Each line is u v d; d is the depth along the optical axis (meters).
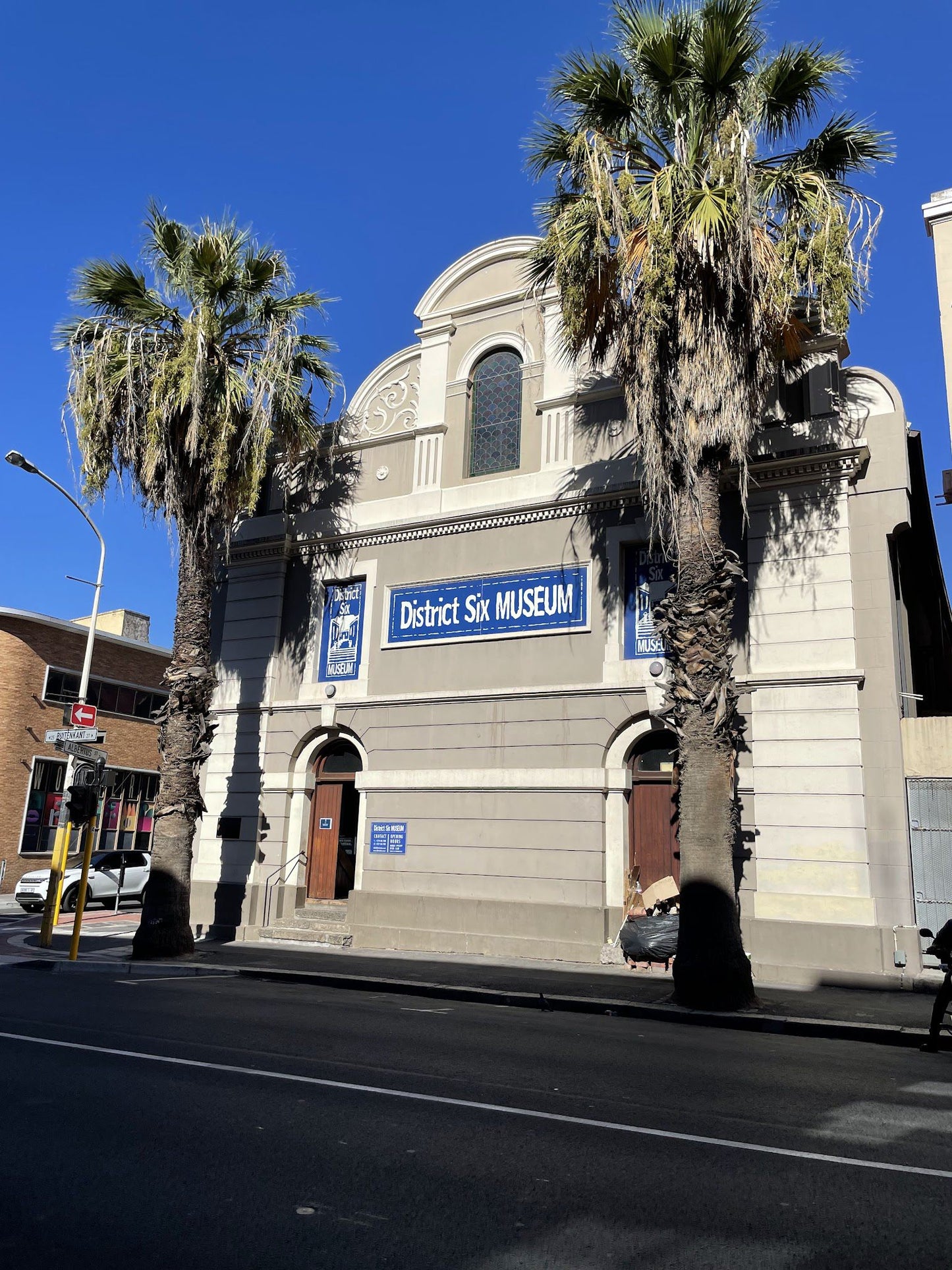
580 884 14.90
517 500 16.83
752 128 11.77
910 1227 4.00
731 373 11.48
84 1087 5.99
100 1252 3.62
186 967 13.51
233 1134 5.08
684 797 11.37
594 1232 3.89
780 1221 4.04
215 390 15.49
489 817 15.98
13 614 30.30
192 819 15.17
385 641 17.88
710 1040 8.94
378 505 18.56
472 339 18.31
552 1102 5.93
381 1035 8.29
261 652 19.22
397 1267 3.52
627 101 12.39
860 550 13.77
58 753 31.56
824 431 14.09
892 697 13.09
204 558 15.78
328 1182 4.39
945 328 14.77
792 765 13.46
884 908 12.58
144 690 35.91
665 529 15.24
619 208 11.62
